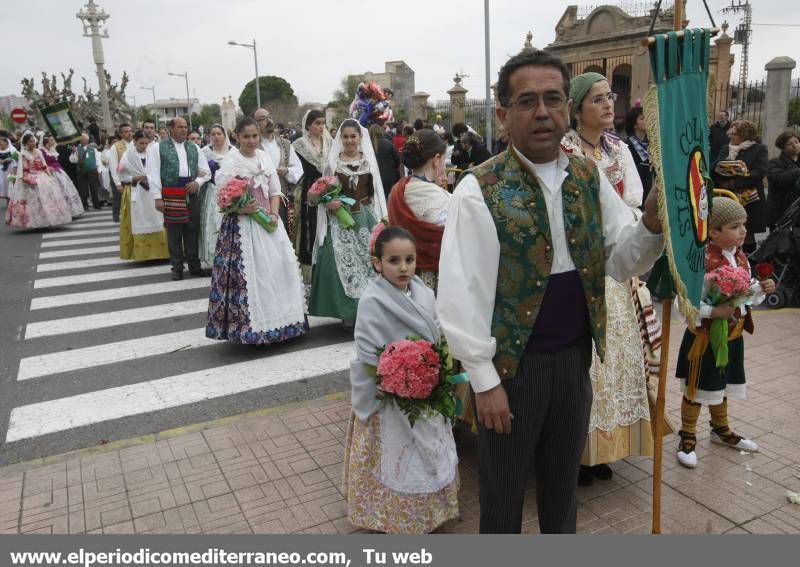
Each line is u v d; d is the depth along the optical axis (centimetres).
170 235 822
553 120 196
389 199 380
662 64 199
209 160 847
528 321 202
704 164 221
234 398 463
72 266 924
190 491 338
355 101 732
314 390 474
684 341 355
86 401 465
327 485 341
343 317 576
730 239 346
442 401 274
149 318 669
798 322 586
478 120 2308
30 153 1219
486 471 222
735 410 413
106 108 2809
